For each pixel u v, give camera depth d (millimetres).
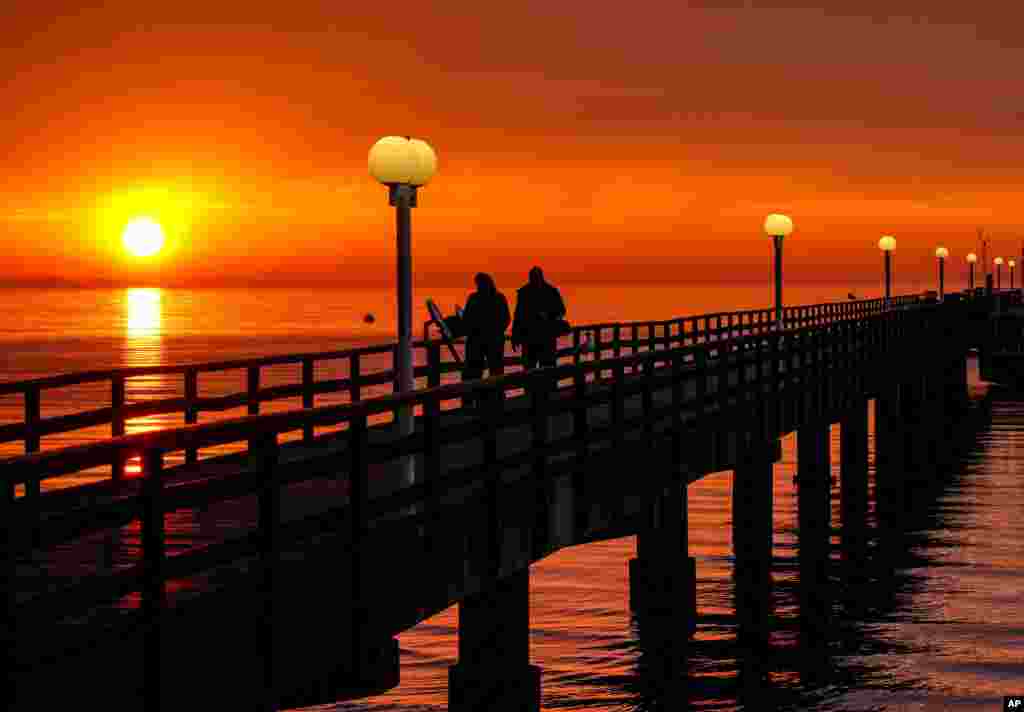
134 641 9977
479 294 28391
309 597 12258
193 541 14547
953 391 90188
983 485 54938
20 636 9258
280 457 22078
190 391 19562
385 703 27438
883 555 40406
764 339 30734
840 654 29641
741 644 30438
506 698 17609
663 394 34938
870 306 82438
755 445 30266
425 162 17062
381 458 13445
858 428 47969
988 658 29266
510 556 16547
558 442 18000
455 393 14797
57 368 154875
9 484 9789
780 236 39250
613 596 35781
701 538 44344
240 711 11219
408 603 14000
